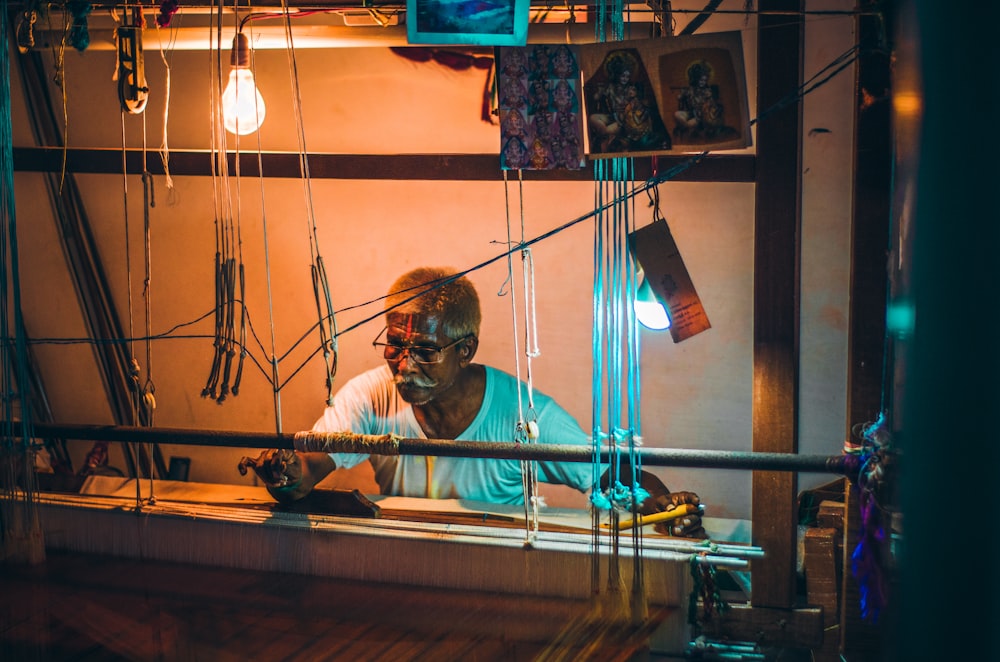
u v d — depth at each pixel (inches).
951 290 31.4
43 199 203.3
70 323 212.7
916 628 32.1
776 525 151.8
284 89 189.8
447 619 150.0
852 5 169.9
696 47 121.3
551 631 145.6
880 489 119.6
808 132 175.6
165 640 145.3
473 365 199.5
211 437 146.9
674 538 158.1
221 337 144.6
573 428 198.2
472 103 185.6
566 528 162.9
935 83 31.7
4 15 133.8
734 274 183.6
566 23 145.0
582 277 191.6
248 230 200.8
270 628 148.3
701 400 190.7
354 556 162.1
